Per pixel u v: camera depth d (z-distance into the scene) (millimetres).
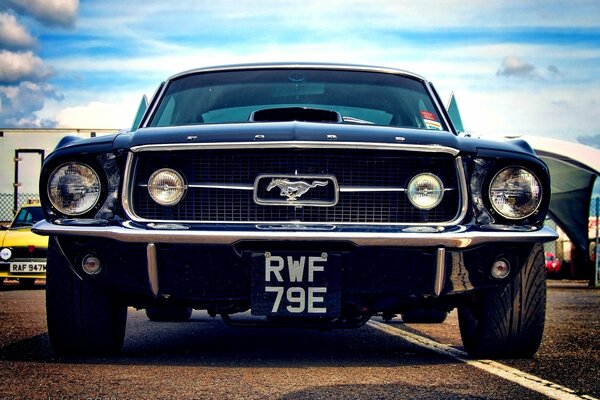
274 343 4492
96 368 3348
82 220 3467
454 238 3344
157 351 3994
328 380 3084
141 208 3486
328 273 3332
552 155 14312
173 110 4363
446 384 3014
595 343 4391
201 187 3455
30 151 15133
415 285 3398
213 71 4629
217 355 3844
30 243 11586
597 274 14281
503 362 3633
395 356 3863
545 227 3527
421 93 4520
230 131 3488
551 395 2822
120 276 3447
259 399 2717
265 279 3326
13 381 3029
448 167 3494
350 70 4594
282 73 4539
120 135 3621
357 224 3391
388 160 3463
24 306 7133
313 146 3385
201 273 3381
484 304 3611
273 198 3418
